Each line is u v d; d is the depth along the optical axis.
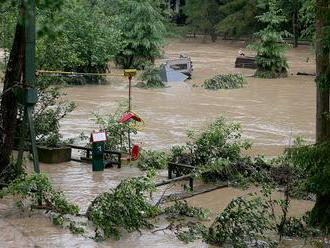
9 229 12.41
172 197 15.30
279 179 16.84
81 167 18.45
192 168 16.66
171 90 38.34
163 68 43.19
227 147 18.17
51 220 13.10
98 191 15.80
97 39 40.00
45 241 11.90
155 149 21.02
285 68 46.47
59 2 12.38
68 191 15.73
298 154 12.77
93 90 37.56
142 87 39.12
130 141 20.50
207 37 90.62
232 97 35.38
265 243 12.06
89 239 12.11
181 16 99.19
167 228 12.83
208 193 16.00
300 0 60.62
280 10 49.78
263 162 17.91
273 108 31.38
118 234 12.26
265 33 45.94
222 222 12.27
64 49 24.89
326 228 12.72
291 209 14.61
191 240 12.25
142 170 18.22
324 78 13.17
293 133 24.77
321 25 13.17
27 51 15.18
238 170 17.53
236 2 79.06
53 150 18.81
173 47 77.00
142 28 50.38
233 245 11.99
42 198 13.73
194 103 32.78
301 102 33.62
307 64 56.59
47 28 12.88
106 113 28.73
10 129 15.88
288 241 12.40
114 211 12.59
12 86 15.45
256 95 36.38
